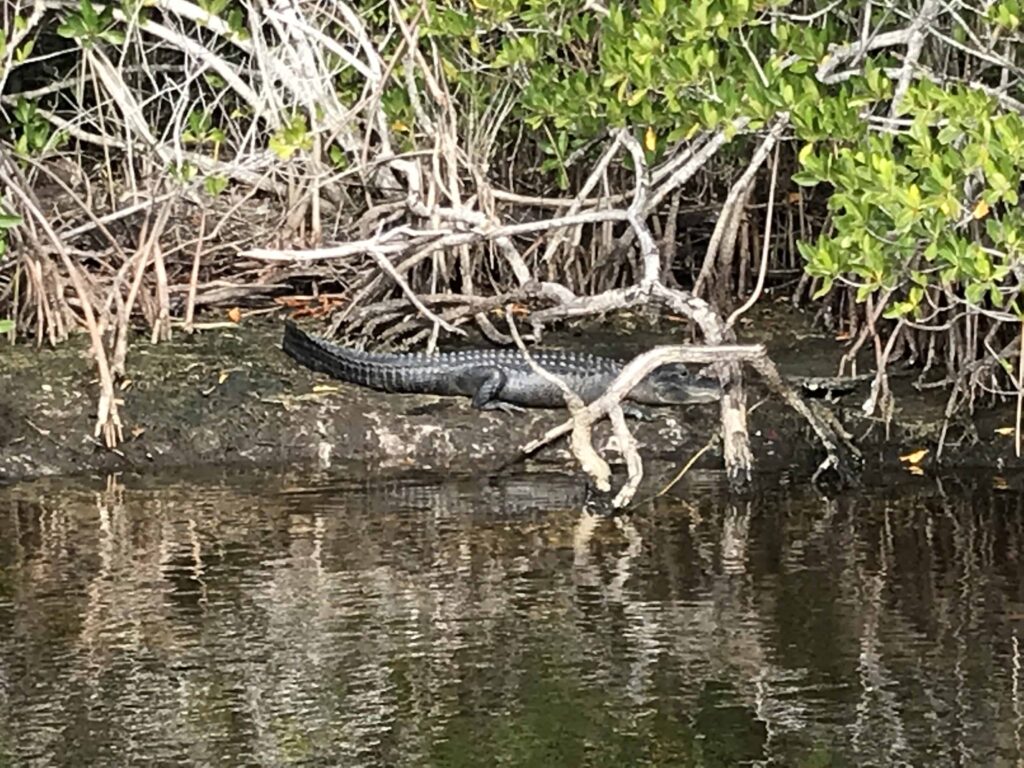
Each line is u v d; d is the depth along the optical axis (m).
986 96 6.91
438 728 5.07
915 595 6.23
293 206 10.04
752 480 7.81
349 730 5.07
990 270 6.78
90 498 7.70
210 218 10.42
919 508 7.45
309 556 6.75
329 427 8.45
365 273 9.91
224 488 7.87
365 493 7.77
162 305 9.30
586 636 5.84
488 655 5.66
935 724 5.08
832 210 8.18
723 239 9.75
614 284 10.20
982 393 8.56
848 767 4.81
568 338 9.88
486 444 8.39
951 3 8.11
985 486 7.82
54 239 8.77
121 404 8.52
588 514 7.39
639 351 9.61
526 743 4.96
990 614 6.01
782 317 10.26
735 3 7.45
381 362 8.76
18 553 6.80
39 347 9.04
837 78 8.04
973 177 7.23
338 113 9.70
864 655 5.64
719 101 7.64
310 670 5.54
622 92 7.89
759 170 10.35
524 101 8.80
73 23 8.88
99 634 5.86
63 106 11.95
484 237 8.78
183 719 5.13
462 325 9.91
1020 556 6.70
